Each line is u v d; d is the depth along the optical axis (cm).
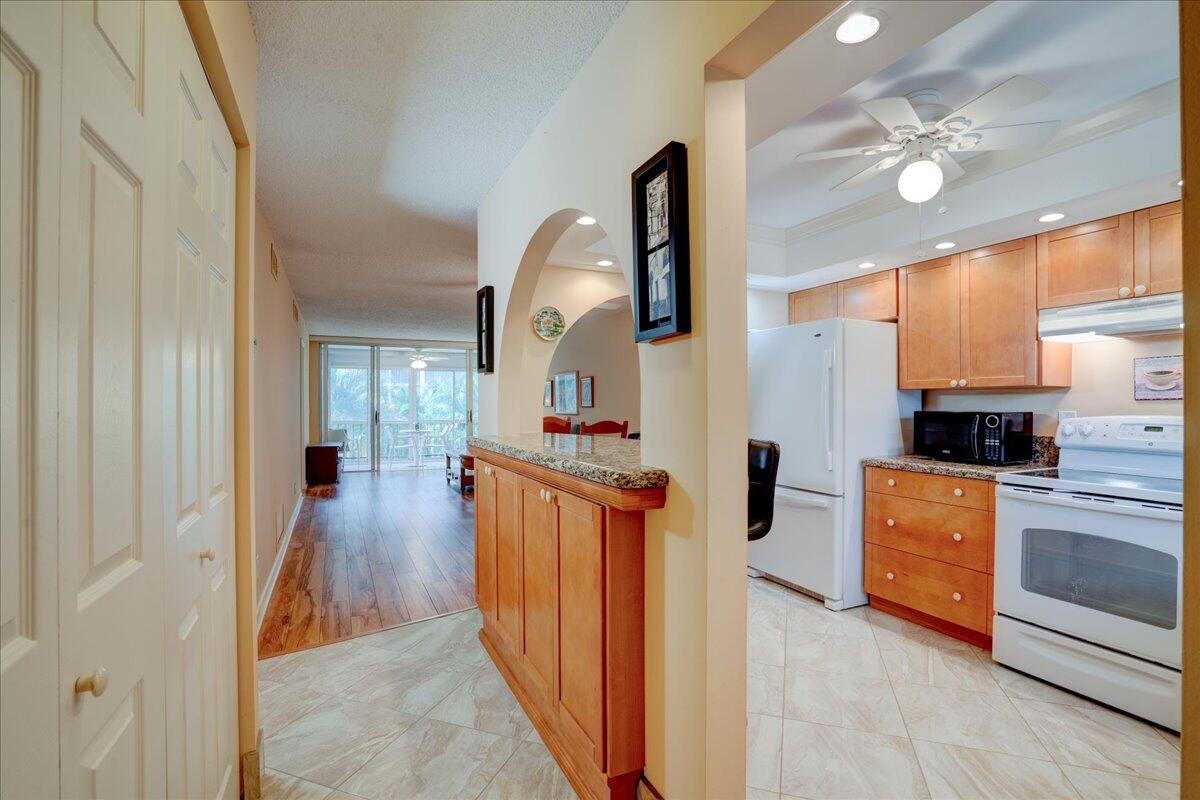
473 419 1069
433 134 237
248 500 162
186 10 111
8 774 54
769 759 185
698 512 133
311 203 314
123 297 81
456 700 218
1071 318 267
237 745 158
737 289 134
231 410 154
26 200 58
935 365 327
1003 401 322
